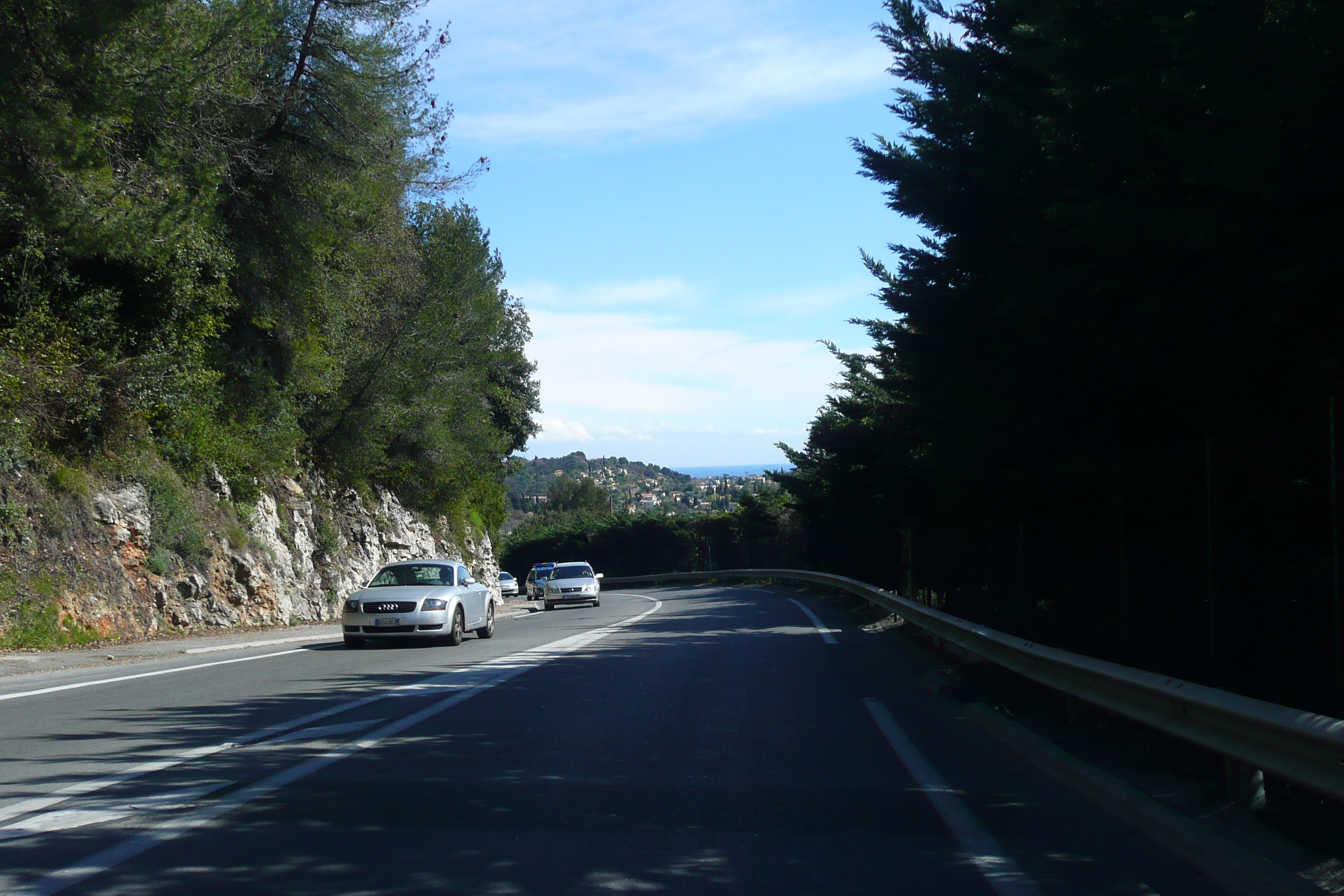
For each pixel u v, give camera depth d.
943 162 10.42
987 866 5.20
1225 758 5.87
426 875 5.01
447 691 11.41
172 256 20.53
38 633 16.70
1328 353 6.54
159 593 20.59
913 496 15.92
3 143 16.28
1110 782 6.45
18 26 15.48
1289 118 5.54
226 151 22.69
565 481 121.44
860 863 5.26
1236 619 7.42
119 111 17.45
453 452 40.00
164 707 10.20
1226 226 6.04
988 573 13.81
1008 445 9.87
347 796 6.57
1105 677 7.04
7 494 17.72
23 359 18.19
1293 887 4.46
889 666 13.94
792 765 7.58
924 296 10.92
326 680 12.52
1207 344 6.91
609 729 9.03
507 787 6.86
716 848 5.51
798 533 40.22
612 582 67.25
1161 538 8.75
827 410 29.45
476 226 40.09
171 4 17.75
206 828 5.79
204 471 24.47
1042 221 8.63
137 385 20.91
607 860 5.28
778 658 15.02
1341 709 5.92
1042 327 8.39
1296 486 7.14
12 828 5.75
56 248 18.41
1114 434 9.05
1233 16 5.46
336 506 32.97
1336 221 5.71
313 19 23.41
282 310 26.62
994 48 10.45
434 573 19.14
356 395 33.09
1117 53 6.71
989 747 8.25
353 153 25.22
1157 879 4.99
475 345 41.38
